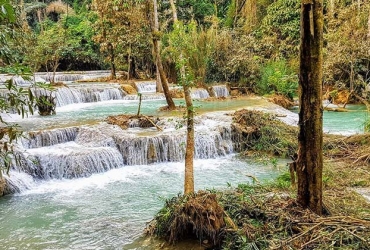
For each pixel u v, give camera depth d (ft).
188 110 20.38
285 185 21.17
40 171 26.96
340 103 56.65
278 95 59.67
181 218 16.06
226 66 67.31
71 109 48.34
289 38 71.72
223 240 15.39
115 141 31.53
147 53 76.23
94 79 72.69
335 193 19.92
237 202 17.44
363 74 56.65
